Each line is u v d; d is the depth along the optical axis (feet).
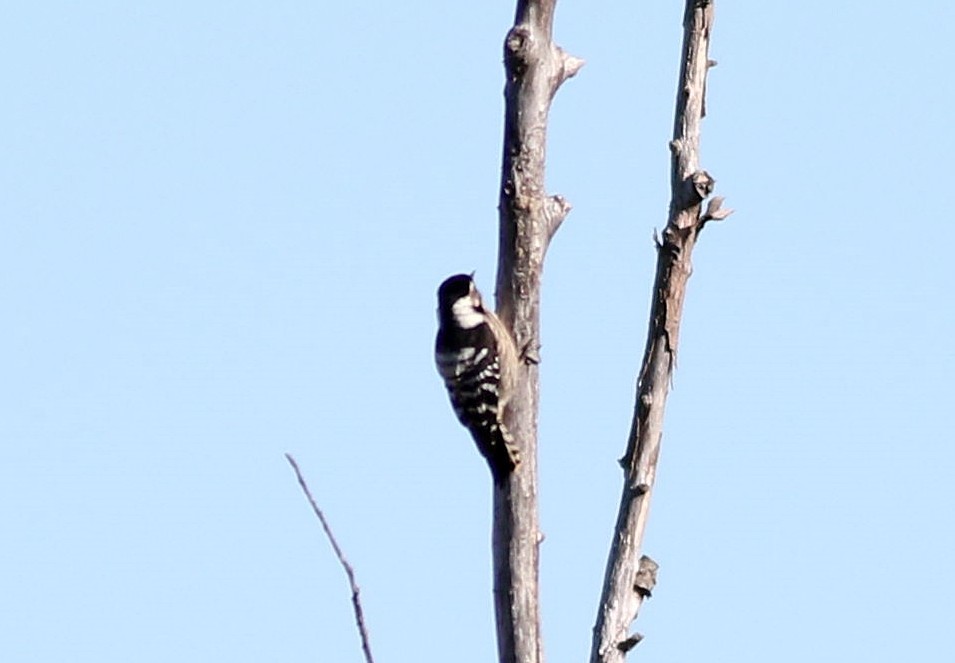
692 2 38.86
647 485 37.01
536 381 43.19
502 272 43.27
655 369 37.65
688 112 38.70
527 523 40.63
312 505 31.65
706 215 38.06
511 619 40.01
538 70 41.63
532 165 42.34
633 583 36.32
